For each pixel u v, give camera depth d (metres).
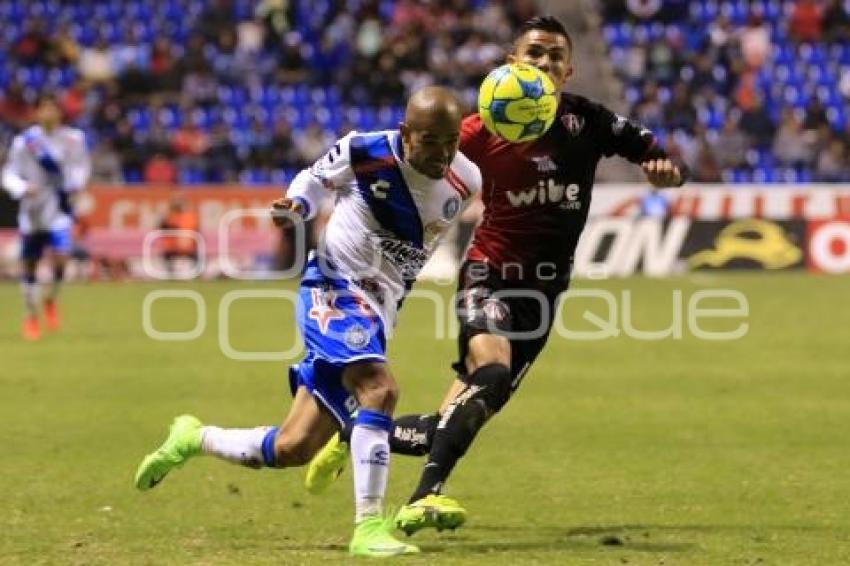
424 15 119.81
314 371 25.06
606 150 27.84
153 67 114.06
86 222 93.88
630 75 117.50
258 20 121.62
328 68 116.62
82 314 73.75
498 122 26.33
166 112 112.25
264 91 115.19
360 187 24.58
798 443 37.81
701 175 104.56
